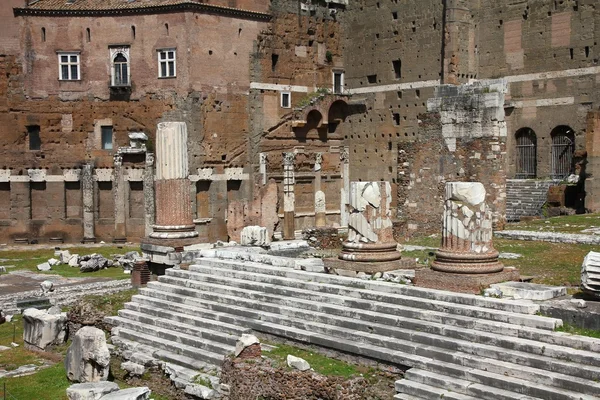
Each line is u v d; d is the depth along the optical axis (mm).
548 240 30812
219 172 54875
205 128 53938
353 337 18078
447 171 40125
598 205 40312
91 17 54312
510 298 17359
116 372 21438
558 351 14930
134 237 54094
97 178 54375
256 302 21312
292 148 59625
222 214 55062
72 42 54375
